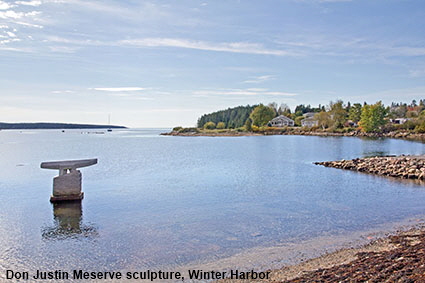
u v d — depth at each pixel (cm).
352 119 14112
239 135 12662
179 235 1223
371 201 1756
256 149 5919
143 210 1600
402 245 1027
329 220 1389
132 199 1848
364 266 833
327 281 760
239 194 1973
